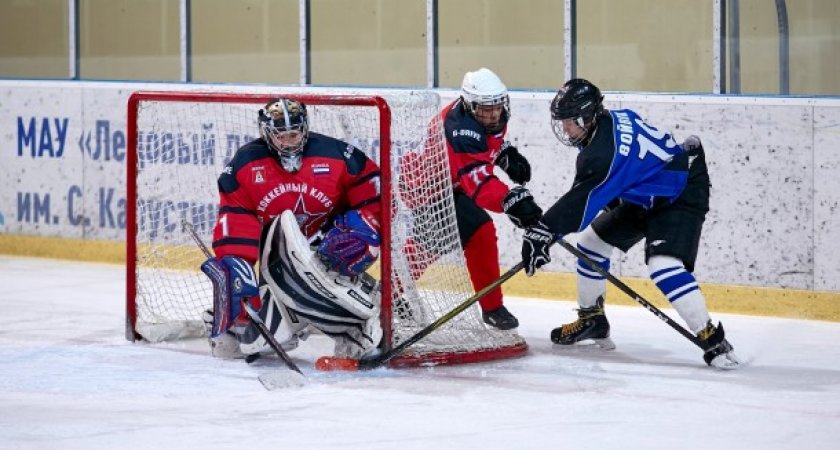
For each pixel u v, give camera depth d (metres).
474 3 19.44
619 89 18.52
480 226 14.32
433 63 19.67
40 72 22.59
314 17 20.66
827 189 16.44
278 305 13.46
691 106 17.30
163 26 21.72
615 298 17.67
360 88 19.77
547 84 19.11
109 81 21.42
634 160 13.02
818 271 16.56
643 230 14.01
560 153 18.20
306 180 13.25
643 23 18.22
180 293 16.44
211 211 19.58
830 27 16.80
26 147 22.11
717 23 17.45
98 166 21.45
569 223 12.97
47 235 22.05
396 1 20.08
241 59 21.28
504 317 14.42
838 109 16.28
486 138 13.96
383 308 13.26
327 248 12.90
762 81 17.33
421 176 13.91
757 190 16.88
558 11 18.84
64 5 22.25
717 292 17.19
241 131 19.30
